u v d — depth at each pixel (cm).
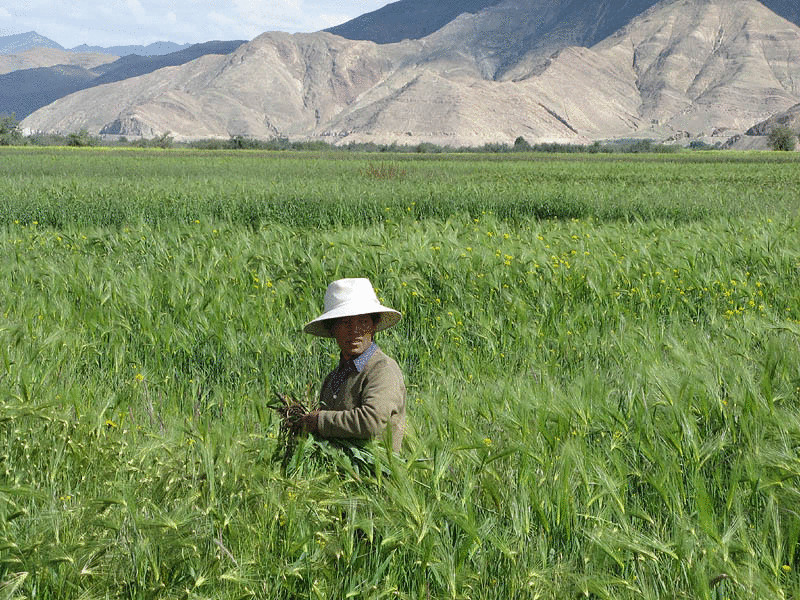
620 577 319
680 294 892
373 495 335
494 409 436
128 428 436
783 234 1261
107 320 692
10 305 700
